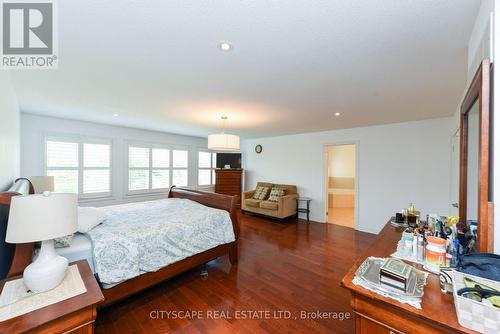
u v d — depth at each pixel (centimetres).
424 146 388
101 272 168
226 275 258
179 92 253
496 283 82
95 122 447
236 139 354
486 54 110
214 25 133
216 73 202
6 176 211
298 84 227
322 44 153
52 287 115
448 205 364
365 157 457
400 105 300
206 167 690
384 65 184
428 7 116
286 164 599
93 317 109
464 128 158
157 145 566
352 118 381
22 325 90
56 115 384
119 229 203
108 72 201
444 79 212
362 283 99
